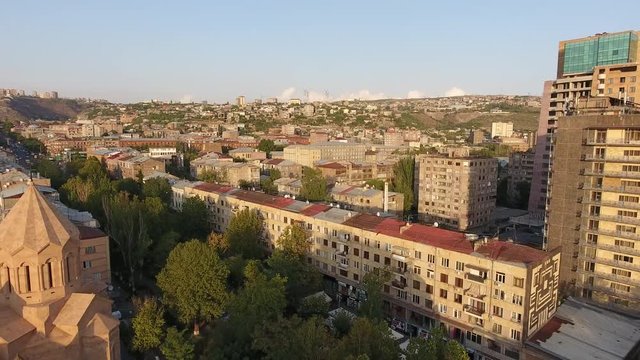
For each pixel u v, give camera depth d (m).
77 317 48.09
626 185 89.31
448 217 178.25
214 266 82.12
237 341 69.44
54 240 48.50
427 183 184.62
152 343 70.94
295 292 90.38
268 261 93.06
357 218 104.06
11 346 44.78
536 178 181.62
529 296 73.69
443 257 84.12
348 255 102.12
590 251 94.19
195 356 74.38
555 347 72.31
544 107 174.62
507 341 75.62
